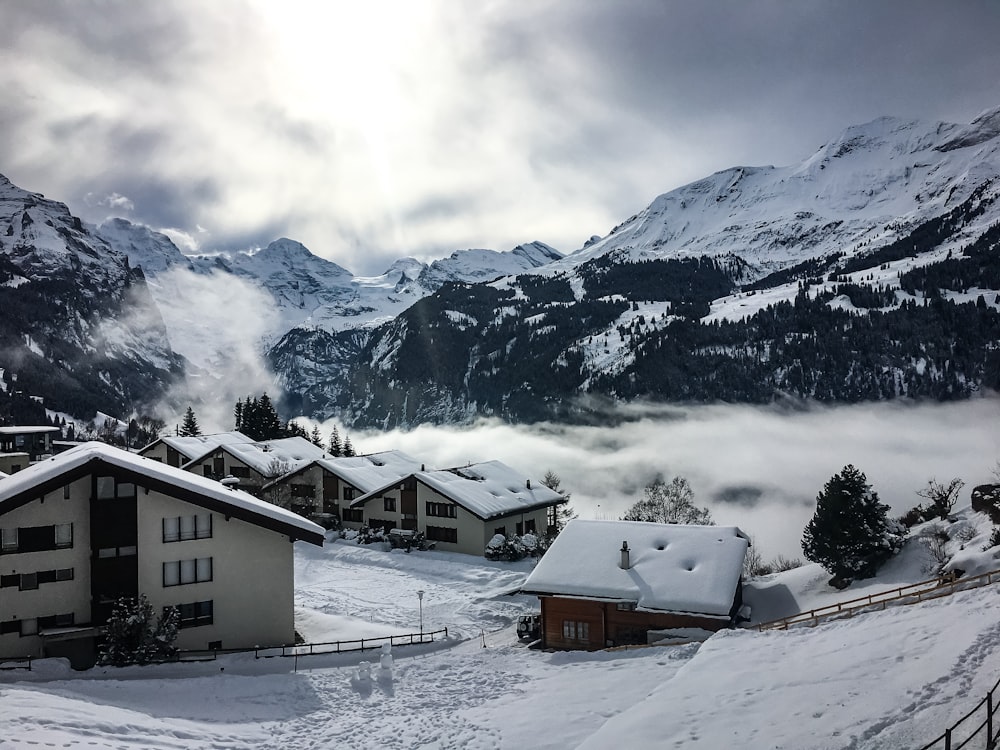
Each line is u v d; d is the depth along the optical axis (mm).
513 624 46000
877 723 18125
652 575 40000
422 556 62625
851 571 45219
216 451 88250
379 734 25781
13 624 33344
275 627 38531
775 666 25734
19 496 32719
